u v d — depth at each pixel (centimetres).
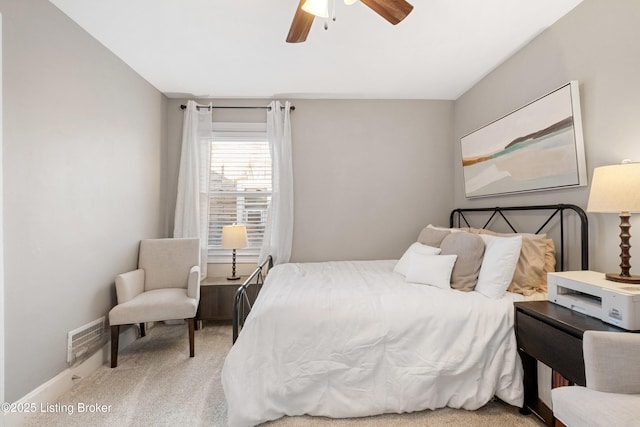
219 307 300
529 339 155
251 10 193
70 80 202
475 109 305
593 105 180
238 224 347
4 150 157
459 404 166
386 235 346
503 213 265
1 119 155
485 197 287
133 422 164
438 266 207
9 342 161
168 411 173
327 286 211
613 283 142
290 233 335
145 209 296
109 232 243
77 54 208
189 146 331
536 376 167
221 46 236
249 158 348
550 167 205
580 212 184
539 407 163
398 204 347
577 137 185
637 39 156
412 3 186
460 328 169
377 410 163
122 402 182
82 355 210
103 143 236
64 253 198
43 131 181
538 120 213
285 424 160
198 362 231
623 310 124
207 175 335
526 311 157
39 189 179
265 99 343
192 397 187
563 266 202
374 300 182
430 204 348
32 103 174
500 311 173
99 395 189
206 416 169
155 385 200
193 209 326
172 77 290
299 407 164
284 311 172
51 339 187
